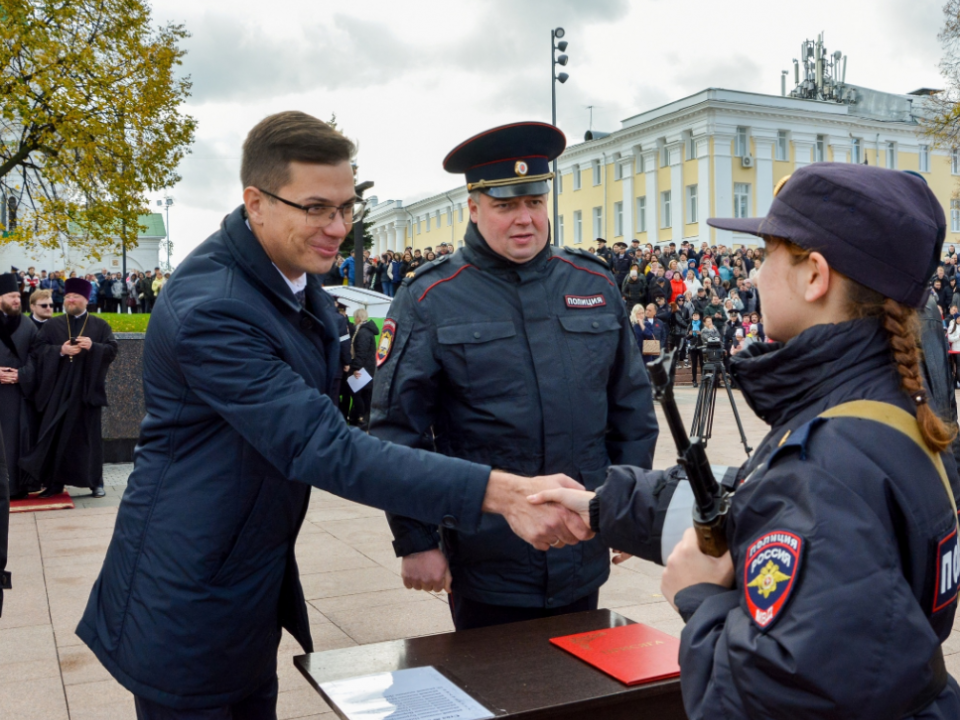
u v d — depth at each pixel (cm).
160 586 170
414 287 243
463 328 234
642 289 1933
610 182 4512
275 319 178
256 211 178
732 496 120
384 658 175
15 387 727
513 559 229
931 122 2695
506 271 240
